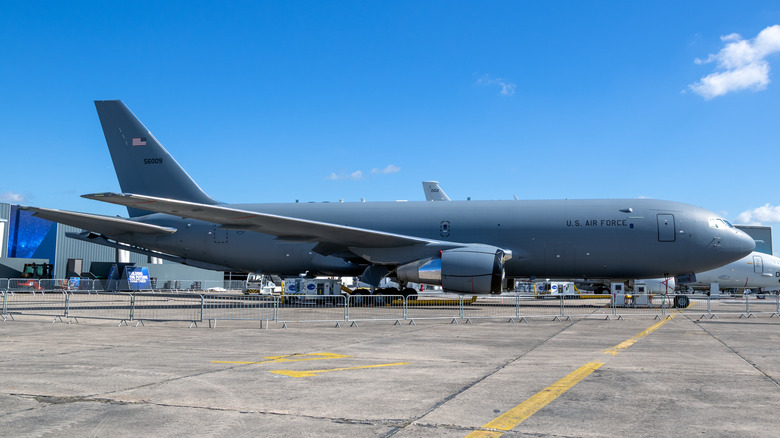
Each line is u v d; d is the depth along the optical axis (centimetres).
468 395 638
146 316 1856
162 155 2925
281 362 888
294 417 534
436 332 1415
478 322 1745
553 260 2489
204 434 475
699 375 777
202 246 2873
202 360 904
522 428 499
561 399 618
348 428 496
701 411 564
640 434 482
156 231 2853
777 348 1098
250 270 2923
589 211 2484
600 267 2480
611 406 585
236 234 2842
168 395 629
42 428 489
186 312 2019
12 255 4997
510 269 2550
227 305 2455
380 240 2453
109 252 5406
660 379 744
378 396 630
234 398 616
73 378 733
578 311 2283
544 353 1012
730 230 2444
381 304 2555
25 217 5144
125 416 533
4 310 1803
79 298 3156
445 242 2523
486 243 2523
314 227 2316
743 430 496
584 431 490
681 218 2427
